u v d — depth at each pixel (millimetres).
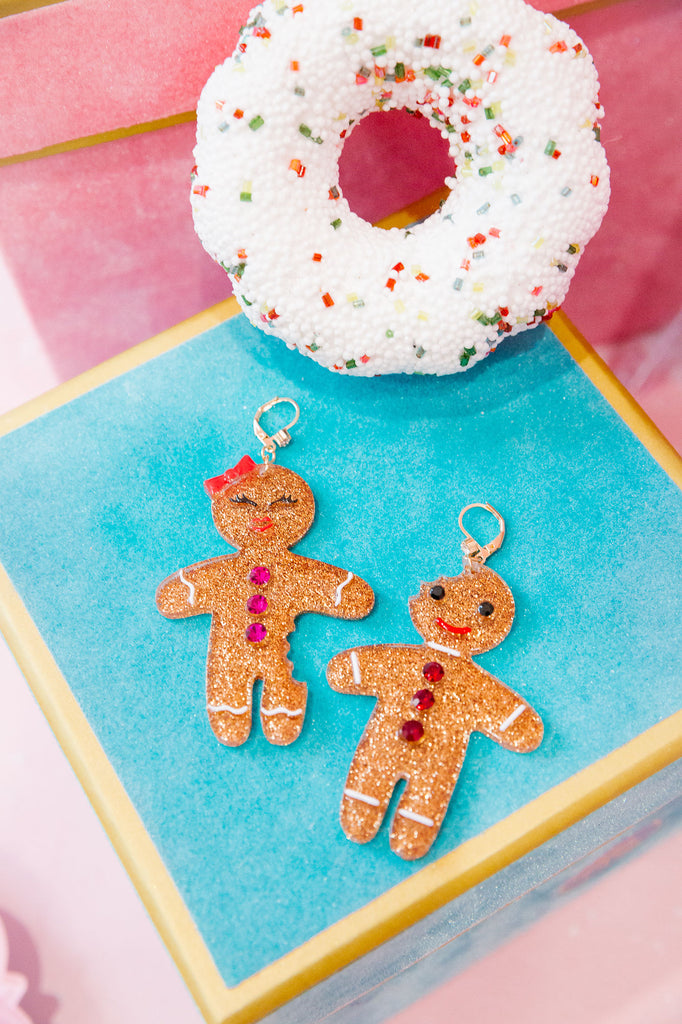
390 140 377
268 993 303
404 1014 342
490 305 323
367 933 306
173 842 313
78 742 321
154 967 354
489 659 323
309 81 311
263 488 332
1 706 372
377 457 342
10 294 395
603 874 349
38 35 343
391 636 325
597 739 318
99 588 333
